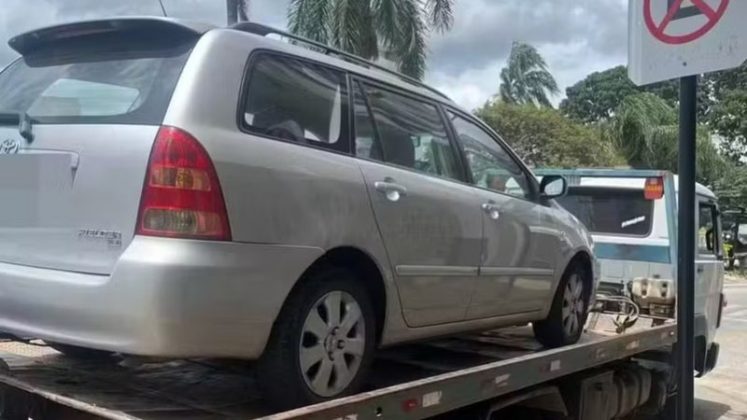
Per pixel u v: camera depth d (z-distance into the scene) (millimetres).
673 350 6891
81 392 3363
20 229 3215
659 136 28766
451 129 4500
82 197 3041
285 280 3135
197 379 3846
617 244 7504
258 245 3041
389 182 3750
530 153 29891
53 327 3039
